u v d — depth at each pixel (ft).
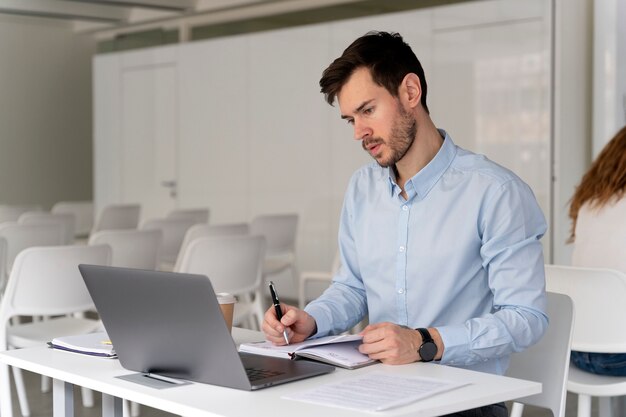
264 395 6.08
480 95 23.77
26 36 41.04
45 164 42.04
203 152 31.76
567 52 22.06
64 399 7.49
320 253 27.89
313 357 7.06
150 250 17.24
